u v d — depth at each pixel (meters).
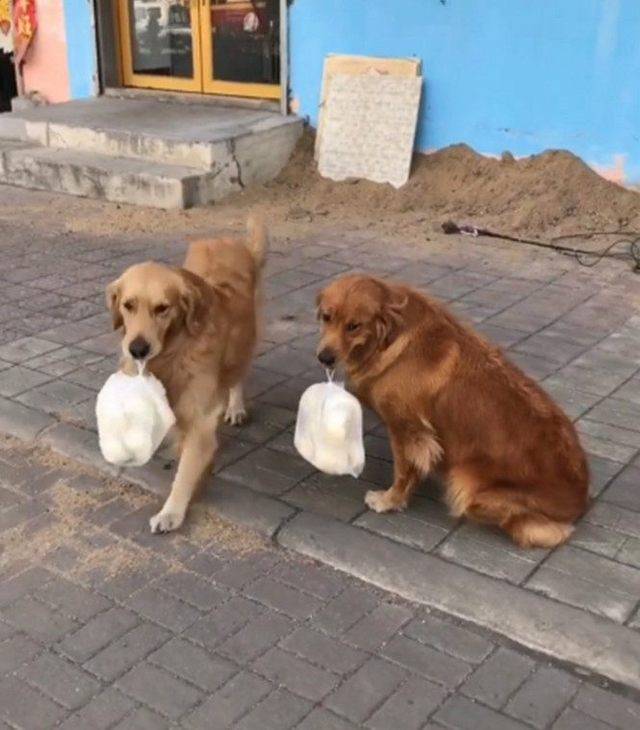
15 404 3.91
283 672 2.68
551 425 3.03
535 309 4.85
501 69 6.50
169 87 8.45
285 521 3.20
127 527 3.24
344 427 3.04
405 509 3.25
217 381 3.25
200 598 2.93
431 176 6.82
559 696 2.60
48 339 4.51
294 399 3.96
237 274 3.51
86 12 8.47
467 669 2.68
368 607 2.89
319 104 7.30
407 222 6.35
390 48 6.91
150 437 3.05
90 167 6.97
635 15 5.91
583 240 5.85
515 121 6.56
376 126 6.95
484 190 6.57
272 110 7.74
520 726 2.52
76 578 3.01
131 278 3.05
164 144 6.92
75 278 5.32
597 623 2.76
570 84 6.27
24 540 3.18
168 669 2.69
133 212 6.66
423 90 6.85
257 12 7.64
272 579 3.00
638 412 3.83
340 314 3.00
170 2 8.13
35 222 6.46
